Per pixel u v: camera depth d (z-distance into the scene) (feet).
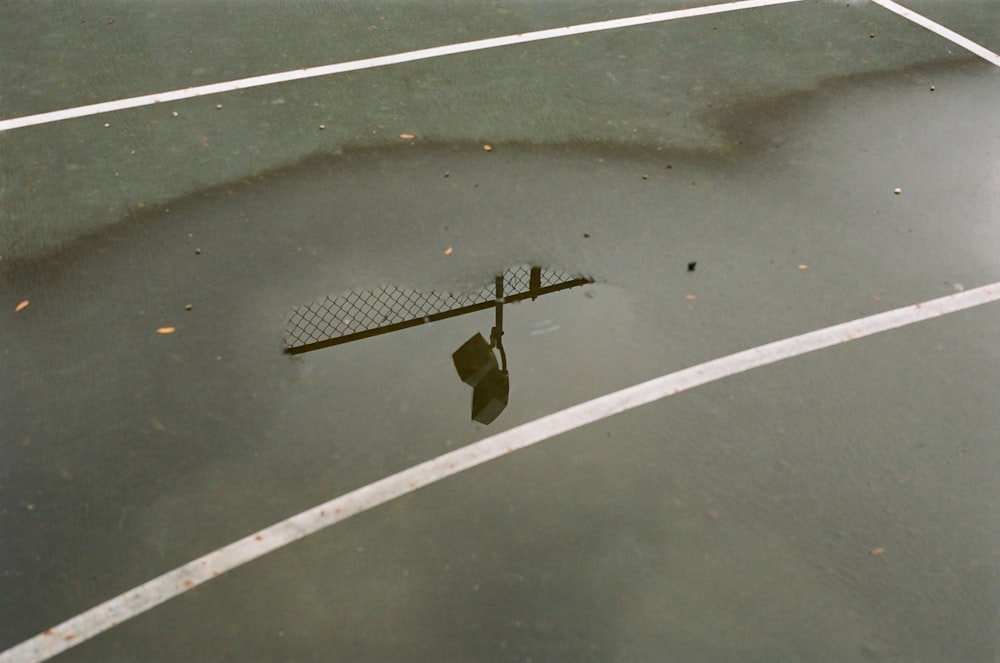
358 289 20.31
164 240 21.45
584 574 15.07
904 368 18.71
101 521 15.70
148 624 14.35
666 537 15.62
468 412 17.61
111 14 30.19
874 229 22.21
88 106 25.94
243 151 24.35
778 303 20.11
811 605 14.74
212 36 29.27
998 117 26.05
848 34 30.07
